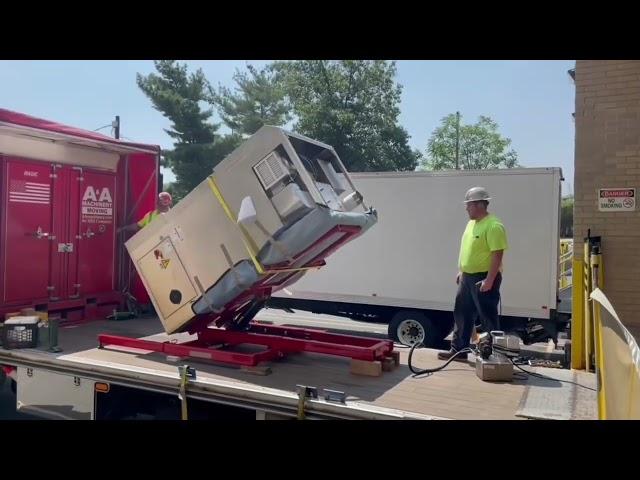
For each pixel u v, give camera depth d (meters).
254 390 3.49
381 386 3.83
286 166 3.91
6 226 5.55
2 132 5.43
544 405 3.41
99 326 6.05
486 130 49.19
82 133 5.85
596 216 5.82
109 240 6.86
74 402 4.31
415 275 10.14
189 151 31.09
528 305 9.15
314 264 4.72
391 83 36.25
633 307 5.68
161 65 32.44
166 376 3.83
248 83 34.62
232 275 4.18
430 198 10.01
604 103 5.75
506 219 9.31
